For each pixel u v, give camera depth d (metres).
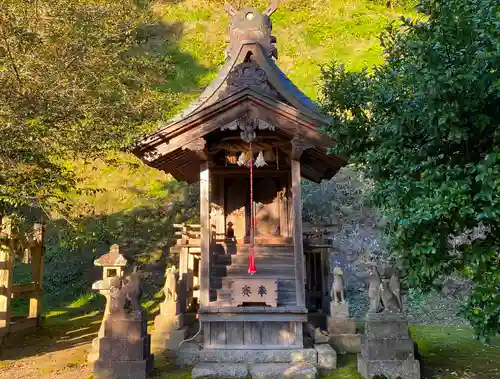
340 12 24.20
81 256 13.47
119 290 6.19
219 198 8.90
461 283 11.29
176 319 7.93
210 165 8.56
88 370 6.66
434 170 3.75
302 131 6.82
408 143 4.37
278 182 9.02
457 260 4.15
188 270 9.59
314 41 22.27
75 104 7.51
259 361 6.39
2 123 6.81
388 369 5.59
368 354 5.68
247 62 7.06
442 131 3.83
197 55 21.56
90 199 14.99
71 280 12.62
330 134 5.45
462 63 3.55
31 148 7.07
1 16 7.04
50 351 7.95
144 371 5.84
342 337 7.41
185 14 24.30
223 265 7.90
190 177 9.47
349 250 12.69
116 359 5.90
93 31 8.48
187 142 6.88
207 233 7.01
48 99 7.32
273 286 6.80
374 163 4.66
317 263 9.08
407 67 4.04
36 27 7.73
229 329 6.74
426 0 4.00
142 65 10.04
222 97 6.87
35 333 9.28
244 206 8.95
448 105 3.58
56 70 7.62
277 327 6.73
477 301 3.65
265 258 8.10
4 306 8.37
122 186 15.66
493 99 3.67
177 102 9.71
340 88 5.45
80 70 7.91
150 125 7.91
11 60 6.97
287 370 5.91
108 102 8.22
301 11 24.70
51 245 13.84
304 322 7.01
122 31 9.23
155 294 11.80
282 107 6.70
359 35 22.12
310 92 17.75
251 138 6.79
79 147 7.70
